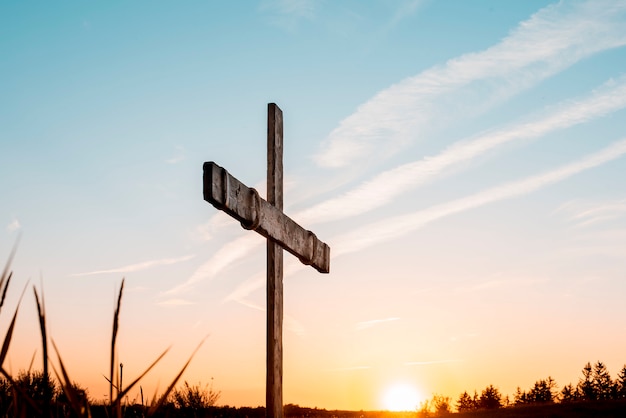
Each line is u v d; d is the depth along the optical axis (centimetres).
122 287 128
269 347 584
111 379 124
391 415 4200
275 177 610
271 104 621
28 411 122
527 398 9819
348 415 3972
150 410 127
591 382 9412
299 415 3856
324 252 714
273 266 594
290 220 611
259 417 1520
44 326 114
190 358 132
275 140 616
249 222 517
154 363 127
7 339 116
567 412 3734
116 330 125
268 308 590
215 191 449
